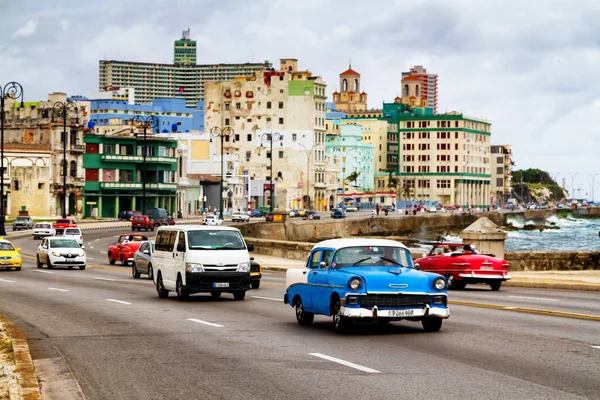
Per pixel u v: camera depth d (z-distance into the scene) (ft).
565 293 109.50
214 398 43.45
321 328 71.00
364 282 64.18
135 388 46.65
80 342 64.59
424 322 67.05
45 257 169.27
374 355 55.62
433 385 45.27
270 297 104.63
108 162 483.51
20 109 479.00
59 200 457.27
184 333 68.80
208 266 97.96
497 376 47.57
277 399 42.78
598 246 457.68
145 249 140.97
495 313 81.10
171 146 523.70
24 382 45.88
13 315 83.76
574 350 56.70
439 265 117.80
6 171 438.81
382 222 524.11
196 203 565.94
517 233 609.01
